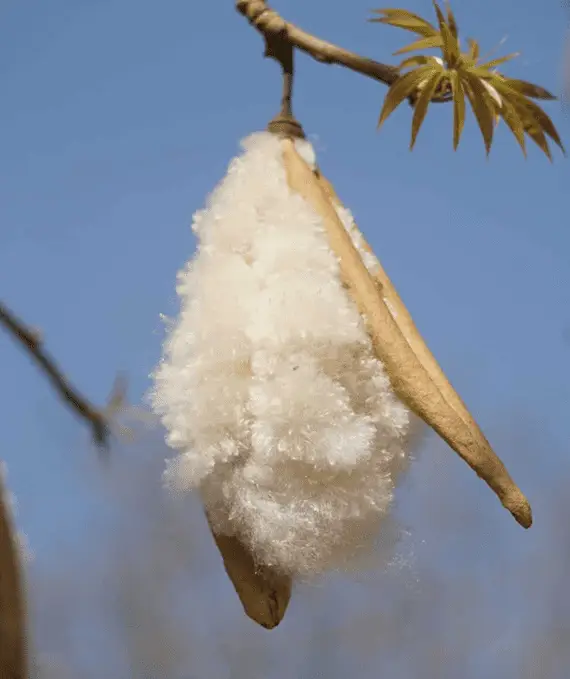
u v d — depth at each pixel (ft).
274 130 2.90
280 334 2.75
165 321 2.81
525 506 2.74
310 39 2.88
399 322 2.86
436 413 2.75
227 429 2.77
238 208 2.85
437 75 2.88
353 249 2.82
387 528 2.79
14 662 2.28
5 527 2.30
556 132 2.91
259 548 2.78
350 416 2.74
